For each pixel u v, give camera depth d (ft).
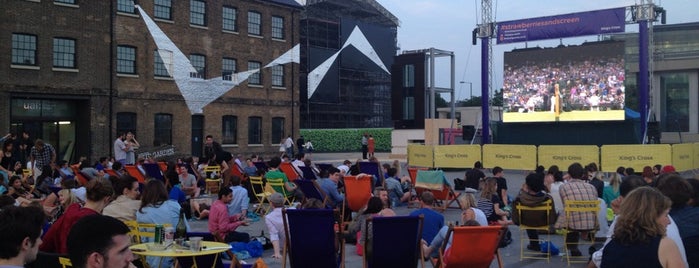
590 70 113.29
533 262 35.35
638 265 13.42
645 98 100.99
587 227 34.53
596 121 114.83
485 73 116.67
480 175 61.31
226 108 127.44
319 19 196.03
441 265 26.14
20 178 50.98
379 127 228.02
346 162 69.62
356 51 197.77
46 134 101.45
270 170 57.52
